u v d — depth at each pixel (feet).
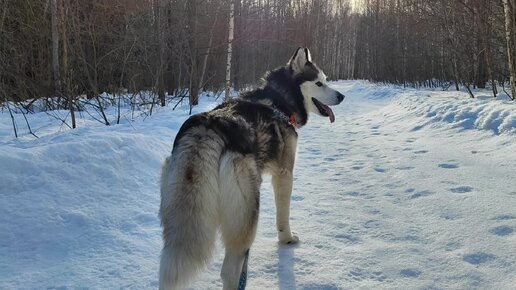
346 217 14.71
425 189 17.29
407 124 35.88
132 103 37.88
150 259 11.14
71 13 35.27
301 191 18.01
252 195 9.77
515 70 35.35
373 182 19.19
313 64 15.52
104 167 16.02
